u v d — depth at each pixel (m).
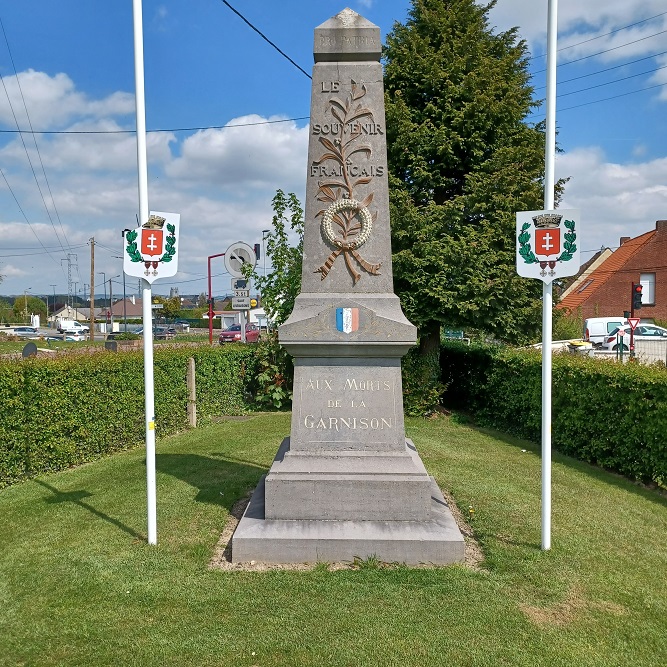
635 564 4.53
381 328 4.86
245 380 12.76
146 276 4.66
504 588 4.06
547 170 4.61
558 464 7.88
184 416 10.27
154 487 4.77
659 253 36.31
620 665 3.26
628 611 3.82
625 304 37.16
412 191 12.02
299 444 5.01
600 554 4.68
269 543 4.46
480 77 11.90
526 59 13.58
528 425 9.70
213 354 11.56
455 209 11.26
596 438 7.93
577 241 4.56
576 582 4.18
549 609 3.81
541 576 4.25
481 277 10.91
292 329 4.86
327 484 4.76
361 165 5.19
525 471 7.35
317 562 4.45
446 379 13.90
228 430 10.00
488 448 8.80
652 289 36.59
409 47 12.54
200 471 7.07
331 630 3.53
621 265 37.25
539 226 4.63
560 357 9.35
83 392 7.77
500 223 11.32
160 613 3.72
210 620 3.64
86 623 3.61
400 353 4.95
